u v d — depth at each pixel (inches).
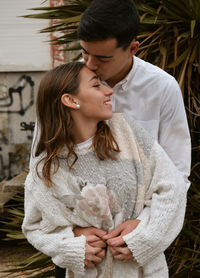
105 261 62.5
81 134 63.3
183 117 70.7
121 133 64.9
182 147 71.3
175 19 109.0
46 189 63.0
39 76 199.0
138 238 59.1
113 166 62.7
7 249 153.0
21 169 207.6
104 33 57.3
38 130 68.9
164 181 61.6
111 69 62.5
